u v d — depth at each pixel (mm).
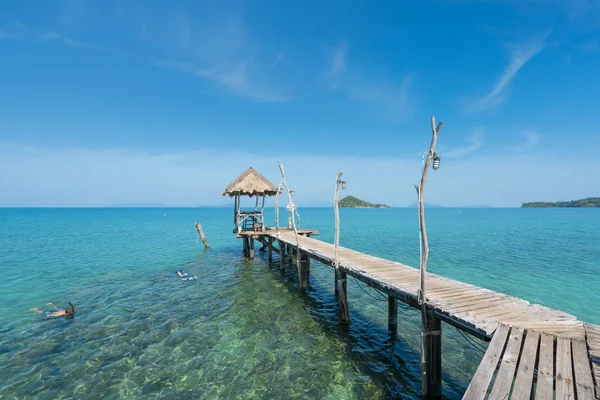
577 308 13500
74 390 7656
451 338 10484
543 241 35031
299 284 16672
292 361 9062
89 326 11453
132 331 11031
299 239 20156
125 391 7625
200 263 23312
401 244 33500
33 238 39375
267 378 8211
